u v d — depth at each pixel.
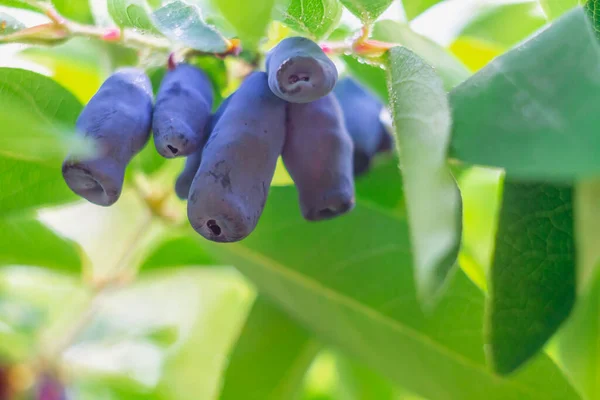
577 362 0.26
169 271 0.31
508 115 0.19
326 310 0.26
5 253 0.29
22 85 0.23
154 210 0.28
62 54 0.28
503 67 0.19
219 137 0.20
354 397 0.31
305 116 0.21
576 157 0.18
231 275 0.37
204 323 0.38
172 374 0.38
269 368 0.28
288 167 0.21
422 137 0.19
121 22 0.22
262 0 0.21
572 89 0.19
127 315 0.42
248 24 0.21
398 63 0.20
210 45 0.21
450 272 0.18
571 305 0.21
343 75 0.24
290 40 0.20
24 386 0.33
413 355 0.25
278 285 0.27
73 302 0.39
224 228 0.20
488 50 0.28
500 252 0.21
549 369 0.24
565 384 0.24
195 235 0.28
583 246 0.21
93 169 0.20
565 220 0.21
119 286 0.31
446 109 0.19
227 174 0.20
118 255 0.39
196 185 0.20
